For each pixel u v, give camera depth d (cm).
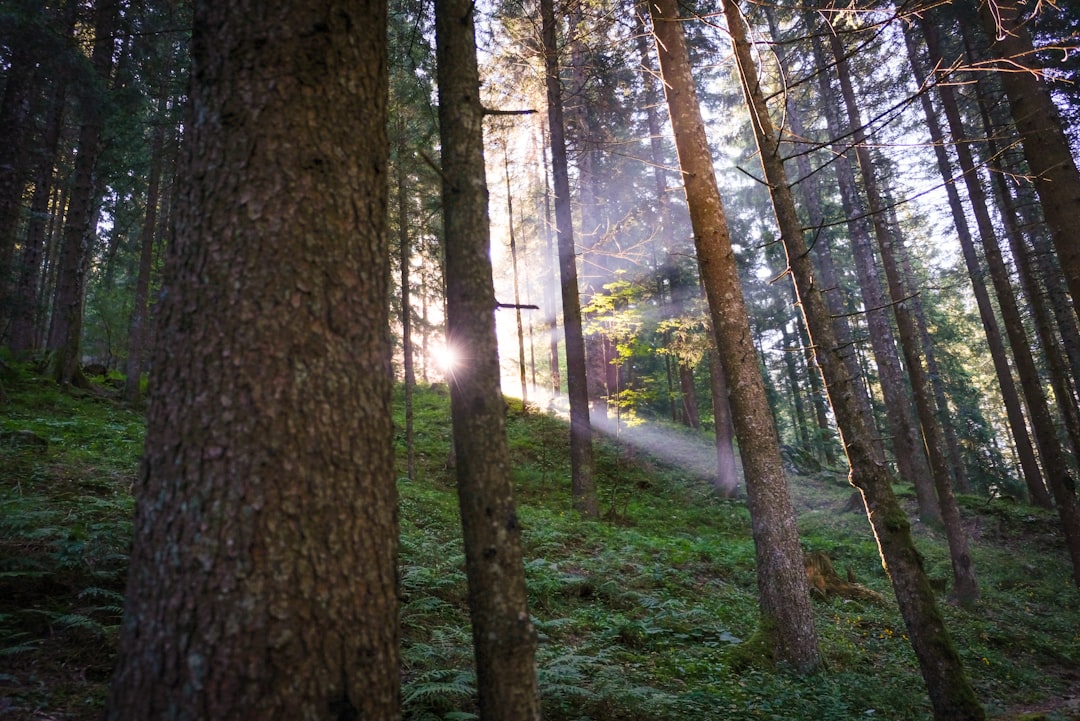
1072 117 1285
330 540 212
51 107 1477
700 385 3088
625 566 983
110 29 1377
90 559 508
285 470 209
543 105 1532
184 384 215
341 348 230
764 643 694
